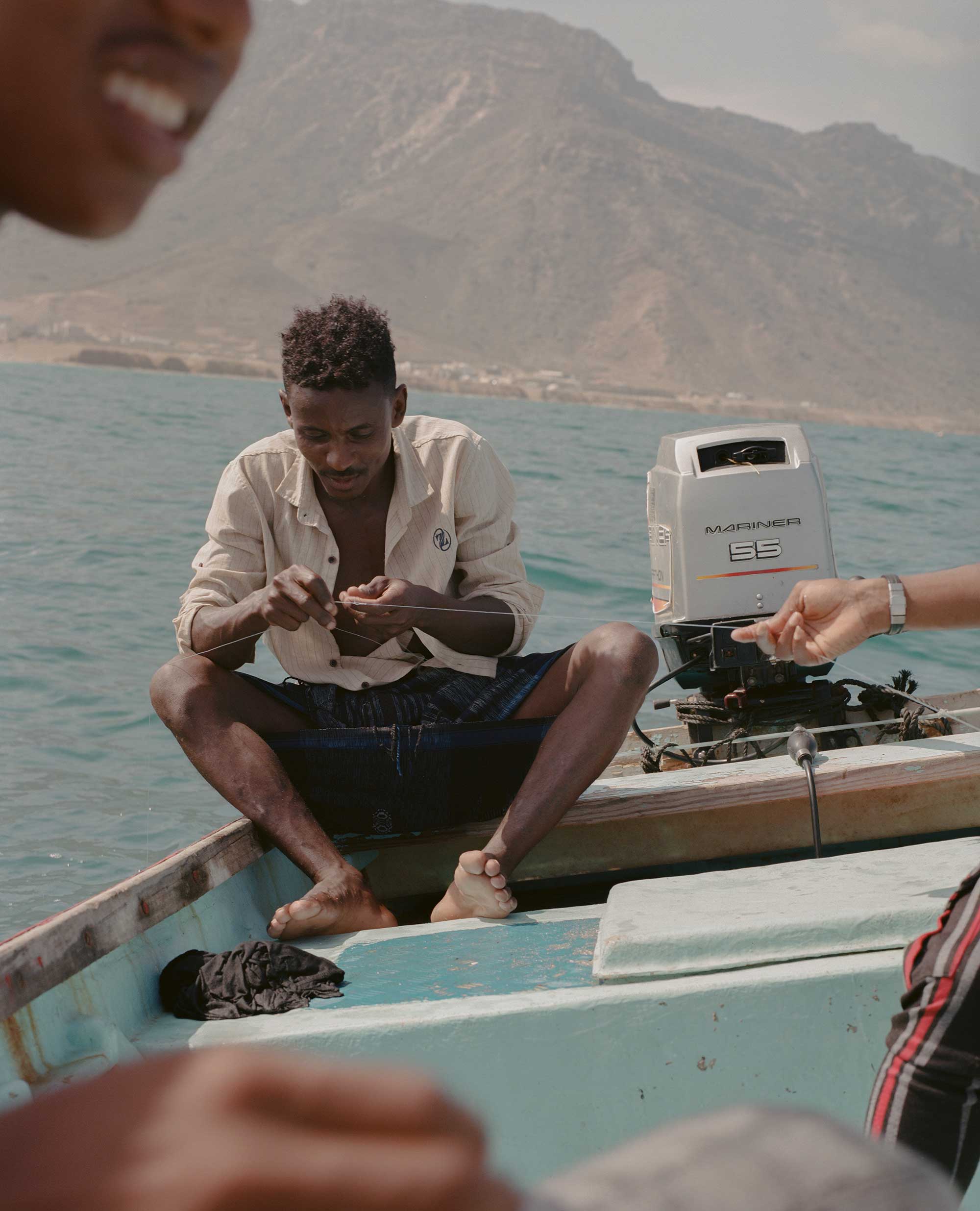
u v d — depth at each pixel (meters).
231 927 1.90
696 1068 1.30
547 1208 0.14
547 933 1.77
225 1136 0.11
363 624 2.14
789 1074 1.30
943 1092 0.91
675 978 1.37
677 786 2.23
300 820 2.03
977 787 2.27
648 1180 0.15
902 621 1.28
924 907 1.41
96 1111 0.12
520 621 2.31
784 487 2.94
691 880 1.73
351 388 2.09
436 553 2.35
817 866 1.76
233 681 2.17
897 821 2.28
